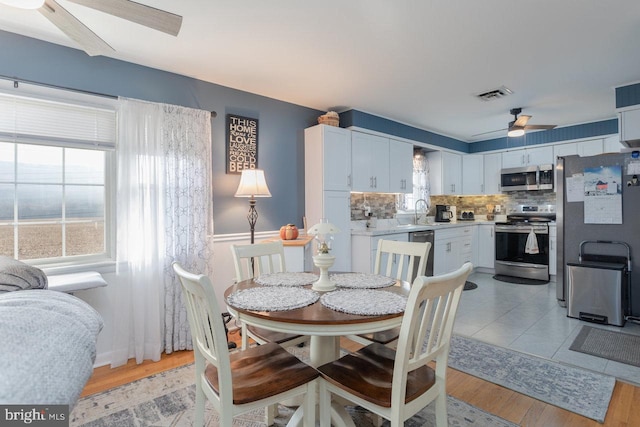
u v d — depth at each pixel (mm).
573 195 3611
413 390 1348
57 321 1005
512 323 3240
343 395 1407
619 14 2117
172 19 1574
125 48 2510
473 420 1807
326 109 4109
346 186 4004
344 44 2500
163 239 2707
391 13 2100
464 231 5469
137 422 1817
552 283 4828
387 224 4992
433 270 4828
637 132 3250
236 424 1824
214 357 1309
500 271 5398
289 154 3809
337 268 3891
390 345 1857
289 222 3789
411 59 2758
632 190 3271
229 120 3305
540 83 3301
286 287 1809
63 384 839
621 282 3127
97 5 1470
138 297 2570
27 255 2346
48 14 1512
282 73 3016
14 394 721
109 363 2533
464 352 2619
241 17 2127
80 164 2549
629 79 3203
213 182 3189
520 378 2232
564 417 1829
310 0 1960
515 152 5629
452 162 5852
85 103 2473
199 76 3049
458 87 3402
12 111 2219
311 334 1338
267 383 1381
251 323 1438
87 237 2578
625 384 2141
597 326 3152
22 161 2322
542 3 2006
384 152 4500
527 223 5191
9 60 2215
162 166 2715
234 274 3295
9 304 1007
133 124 2596
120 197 2545
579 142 4934
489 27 2275
